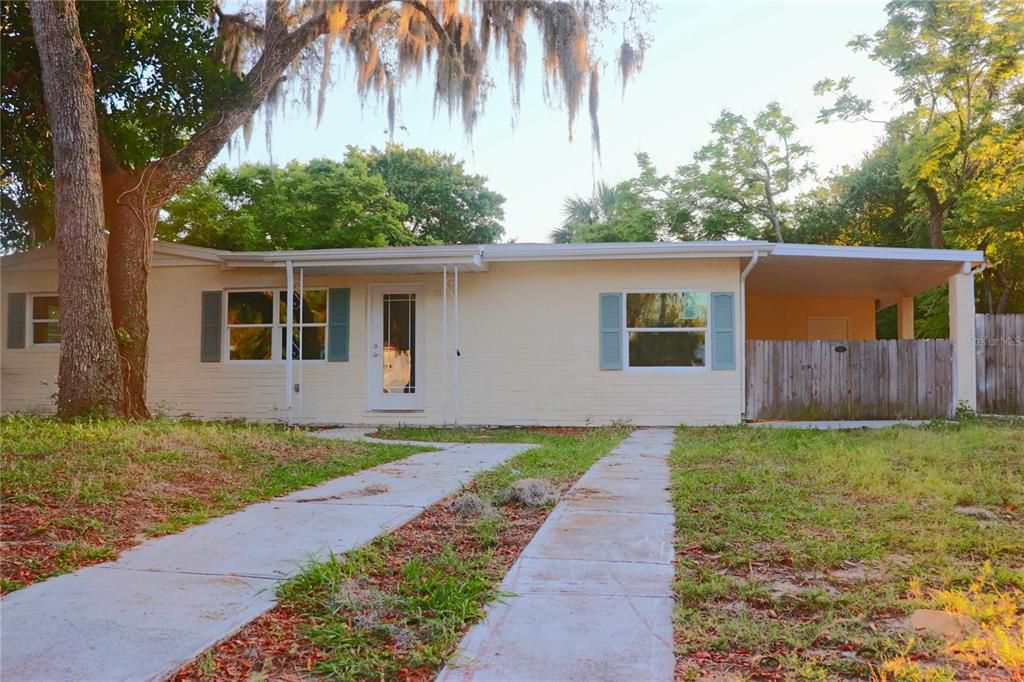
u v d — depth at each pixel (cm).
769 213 2530
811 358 1311
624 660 291
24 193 1362
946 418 1288
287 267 1296
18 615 336
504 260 1309
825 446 880
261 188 2378
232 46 1359
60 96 920
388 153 3191
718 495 603
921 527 491
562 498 609
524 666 286
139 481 590
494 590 374
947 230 2188
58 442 699
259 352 1409
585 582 389
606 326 1302
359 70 1347
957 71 2055
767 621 332
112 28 1090
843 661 288
